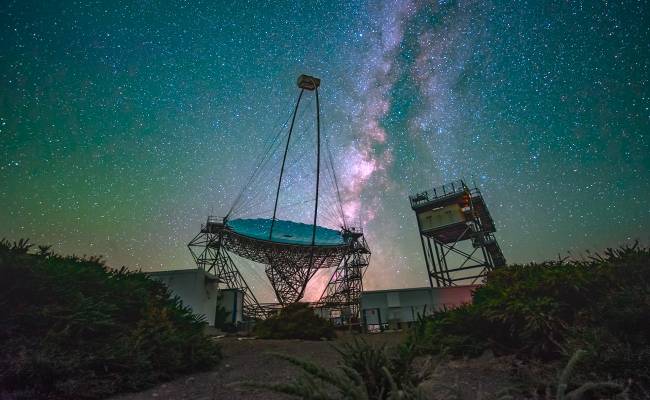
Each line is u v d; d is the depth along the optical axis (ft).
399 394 6.71
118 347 23.84
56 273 27.53
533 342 23.41
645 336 18.03
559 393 5.84
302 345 46.73
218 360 32.55
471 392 17.02
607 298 22.61
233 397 19.31
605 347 17.34
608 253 28.86
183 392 21.30
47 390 18.94
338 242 124.06
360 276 123.34
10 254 25.79
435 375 8.86
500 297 29.99
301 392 7.00
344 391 7.33
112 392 20.52
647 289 21.03
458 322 30.63
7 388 18.48
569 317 24.30
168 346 26.96
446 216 115.96
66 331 22.29
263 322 70.64
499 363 23.52
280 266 115.14
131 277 40.32
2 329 21.22
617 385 6.06
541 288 27.27
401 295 100.48
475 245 113.50
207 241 111.34
